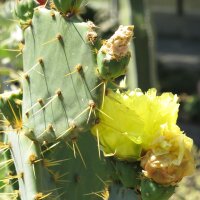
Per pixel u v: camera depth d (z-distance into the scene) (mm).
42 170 846
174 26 6617
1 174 990
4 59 1497
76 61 773
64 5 785
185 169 738
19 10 859
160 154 733
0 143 880
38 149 840
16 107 847
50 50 797
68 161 904
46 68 803
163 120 751
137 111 758
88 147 914
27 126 825
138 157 751
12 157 876
